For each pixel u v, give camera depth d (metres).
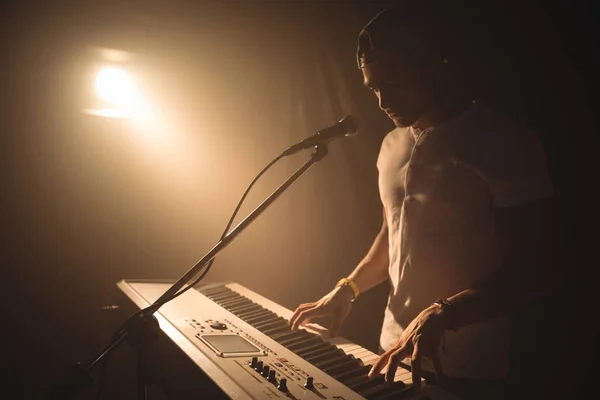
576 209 2.45
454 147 1.93
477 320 1.68
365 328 3.44
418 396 1.52
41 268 4.05
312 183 3.72
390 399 1.50
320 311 2.22
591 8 2.40
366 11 3.46
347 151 3.56
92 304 4.11
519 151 1.82
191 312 2.34
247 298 2.60
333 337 2.20
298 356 1.85
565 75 2.47
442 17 1.98
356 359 1.82
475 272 1.95
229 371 1.64
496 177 1.83
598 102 2.39
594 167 2.41
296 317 2.20
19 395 3.93
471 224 1.93
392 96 1.98
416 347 1.60
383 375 1.65
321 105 3.69
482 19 2.58
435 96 1.97
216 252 1.80
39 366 4.00
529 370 2.62
